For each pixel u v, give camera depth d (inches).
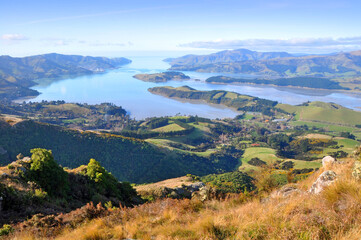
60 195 869.8
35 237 375.2
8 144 4933.6
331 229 201.5
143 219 352.2
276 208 270.5
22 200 606.2
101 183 1093.1
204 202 422.6
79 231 351.9
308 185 441.4
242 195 418.3
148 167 5836.6
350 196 237.9
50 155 940.6
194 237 250.4
